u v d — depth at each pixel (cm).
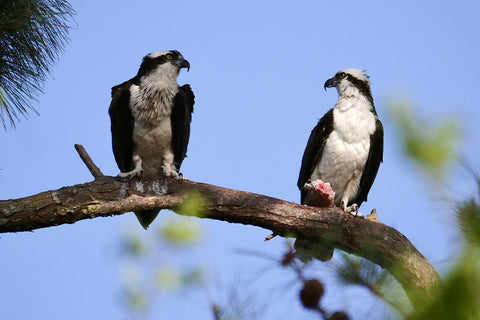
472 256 299
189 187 1071
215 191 1069
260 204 1059
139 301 519
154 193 1063
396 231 991
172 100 1340
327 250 755
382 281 432
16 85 898
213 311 433
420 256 957
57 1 921
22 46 881
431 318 303
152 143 1345
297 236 1059
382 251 971
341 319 437
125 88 1338
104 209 1034
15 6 877
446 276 299
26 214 999
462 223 312
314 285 468
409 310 397
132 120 1332
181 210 1071
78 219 1030
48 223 1017
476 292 292
